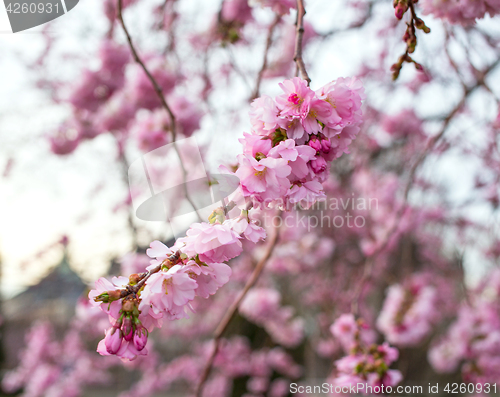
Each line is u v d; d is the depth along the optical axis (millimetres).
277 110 1055
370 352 2129
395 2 1442
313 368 6191
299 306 7098
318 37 3541
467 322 4086
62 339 6281
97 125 3400
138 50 3209
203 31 3699
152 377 6254
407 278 3986
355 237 5906
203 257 960
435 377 6930
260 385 7176
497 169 4559
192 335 6574
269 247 2037
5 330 8039
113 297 897
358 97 1094
